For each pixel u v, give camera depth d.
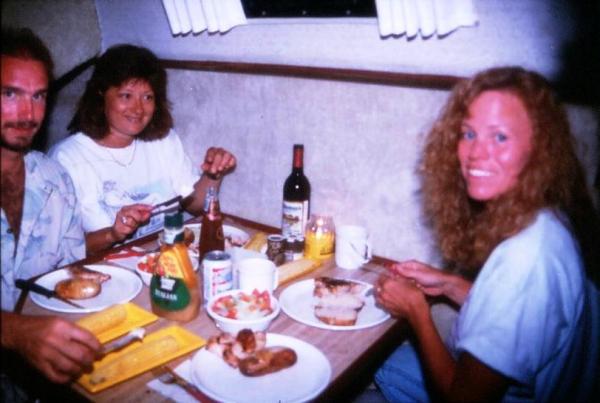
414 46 1.66
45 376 1.02
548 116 1.10
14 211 1.42
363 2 1.74
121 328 1.23
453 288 1.47
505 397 1.14
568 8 1.38
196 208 2.28
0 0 2.04
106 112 2.03
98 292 1.40
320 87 1.84
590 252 1.31
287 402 0.98
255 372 1.06
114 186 2.09
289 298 1.44
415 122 1.67
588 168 1.42
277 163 2.05
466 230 1.40
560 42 1.41
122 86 1.95
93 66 2.59
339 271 1.69
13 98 1.27
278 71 1.92
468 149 1.17
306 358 1.14
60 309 1.29
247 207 2.22
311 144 1.93
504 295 1.03
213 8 2.07
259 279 1.37
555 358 1.08
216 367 1.10
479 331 1.04
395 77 1.66
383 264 1.78
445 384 1.17
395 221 1.81
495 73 1.15
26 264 1.49
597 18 1.34
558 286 1.04
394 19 1.63
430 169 1.40
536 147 1.09
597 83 1.37
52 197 1.55
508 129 1.08
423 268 1.50
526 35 1.46
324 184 1.94
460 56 1.59
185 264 1.29
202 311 1.36
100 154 2.06
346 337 1.27
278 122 2.00
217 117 2.19
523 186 1.10
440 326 1.83
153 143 2.25
